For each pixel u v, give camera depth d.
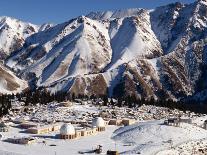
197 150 192.00
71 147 188.75
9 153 170.12
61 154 173.62
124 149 186.25
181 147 188.75
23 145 188.12
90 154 175.75
